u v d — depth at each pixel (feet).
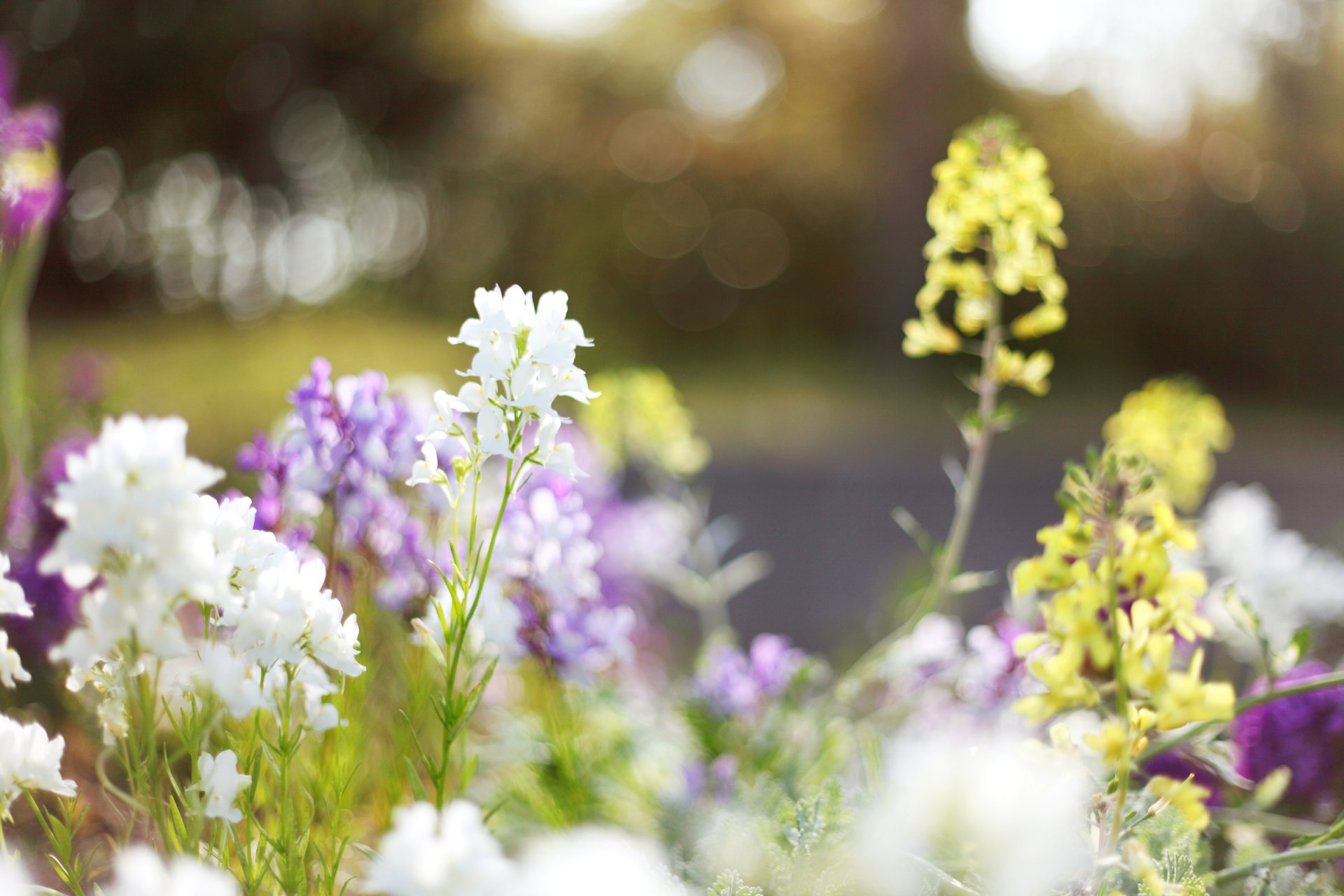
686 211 66.64
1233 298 55.83
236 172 60.80
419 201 68.74
